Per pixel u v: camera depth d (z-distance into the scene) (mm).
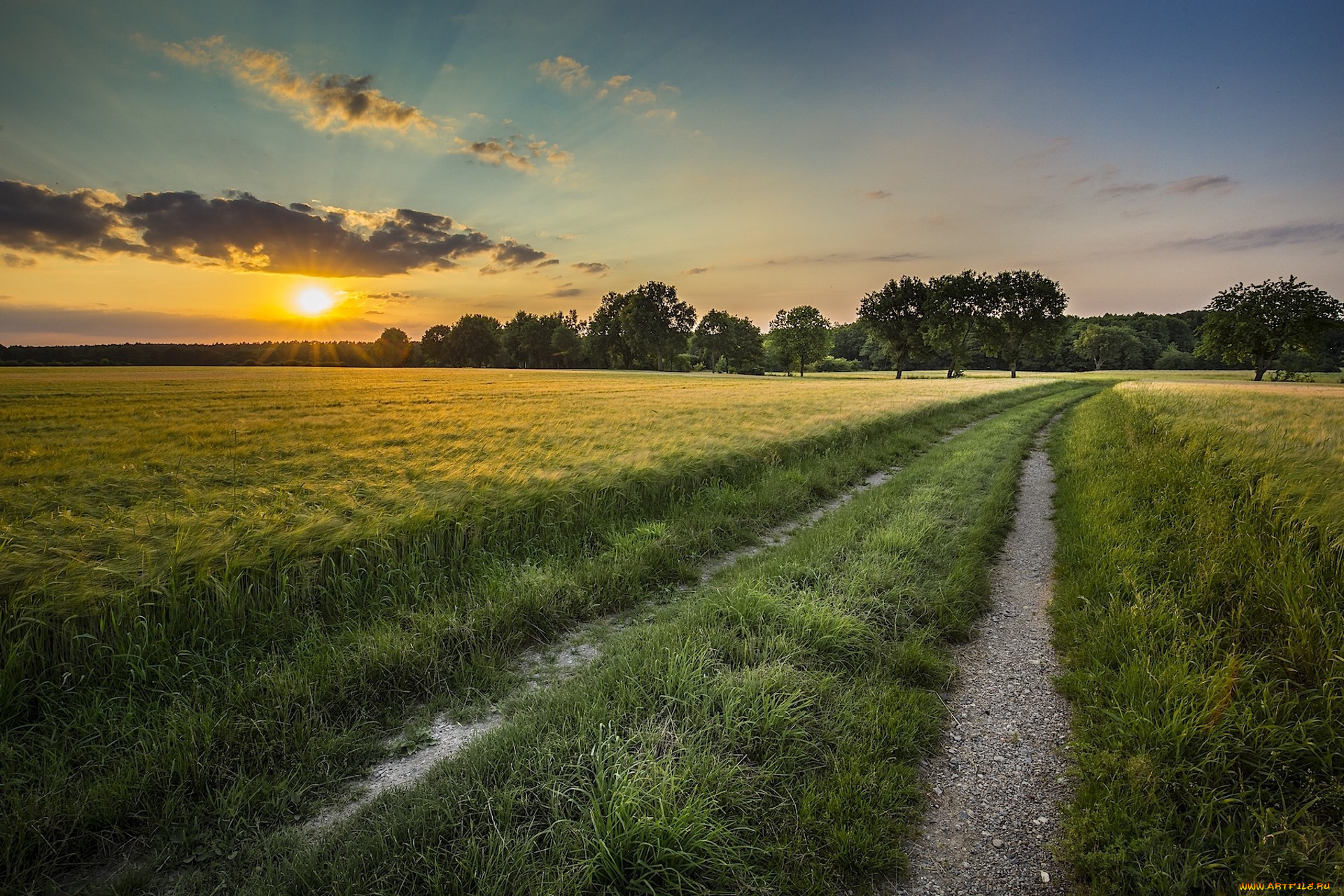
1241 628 4316
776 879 2596
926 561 6406
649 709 3596
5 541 5289
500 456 11227
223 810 3062
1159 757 3168
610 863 2498
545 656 4910
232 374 71188
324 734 3637
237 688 3938
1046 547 7695
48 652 4180
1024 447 16016
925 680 4277
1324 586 4410
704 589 6273
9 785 3098
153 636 4430
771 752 3285
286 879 2582
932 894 2572
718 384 52031
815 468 12023
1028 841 2867
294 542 5574
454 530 6688
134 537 5457
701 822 2670
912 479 11047
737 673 3924
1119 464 11305
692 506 9055
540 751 3188
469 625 4836
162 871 2818
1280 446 10086
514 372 92312
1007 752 3539
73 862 2863
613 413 21859
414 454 12219
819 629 4598
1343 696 3277
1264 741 3191
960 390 39031
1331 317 58531
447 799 2900
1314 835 2664
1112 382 64438
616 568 6285
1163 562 5941
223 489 8812
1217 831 2742
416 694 4297
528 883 2455
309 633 4816
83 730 3607
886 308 80000
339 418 20469
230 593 4832
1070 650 4660
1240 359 65188
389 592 5645
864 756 3275
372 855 2623
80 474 10211
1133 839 2701
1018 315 77125
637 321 110375
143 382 48438
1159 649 4215
